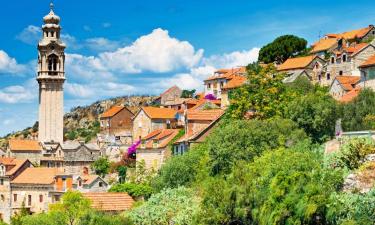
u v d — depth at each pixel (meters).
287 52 195.62
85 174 181.75
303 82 145.12
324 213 60.41
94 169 195.75
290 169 71.19
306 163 71.94
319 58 166.38
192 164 104.06
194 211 76.12
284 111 105.75
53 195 164.00
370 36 187.75
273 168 71.94
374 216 60.12
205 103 164.62
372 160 72.94
